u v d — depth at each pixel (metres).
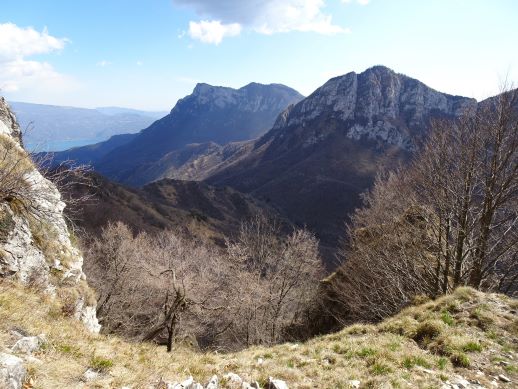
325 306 26.61
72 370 6.25
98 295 29.12
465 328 11.07
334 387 7.89
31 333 7.00
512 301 12.45
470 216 17.67
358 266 24.72
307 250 28.86
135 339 22.27
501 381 8.48
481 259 16.52
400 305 18.03
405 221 23.02
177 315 16.09
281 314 28.53
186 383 6.34
